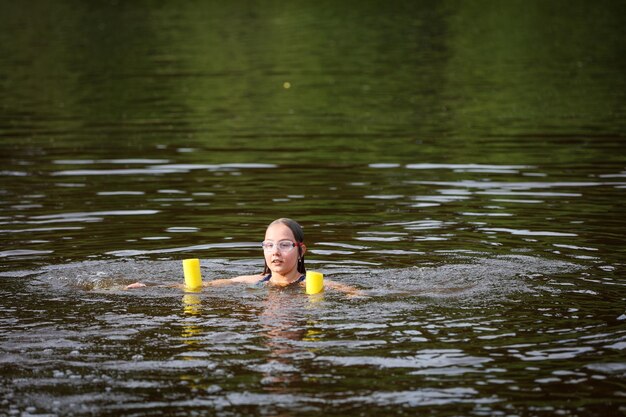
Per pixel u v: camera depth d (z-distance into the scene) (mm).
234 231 20344
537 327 13477
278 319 13828
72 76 52375
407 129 35625
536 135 33469
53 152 31391
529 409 10844
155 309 14383
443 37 67750
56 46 65625
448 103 42094
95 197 24172
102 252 18469
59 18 82250
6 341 12945
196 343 12859
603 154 29406
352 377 11688
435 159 29406
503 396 11180
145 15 84125
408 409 10852
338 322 13680
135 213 22219
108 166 28797
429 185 25375
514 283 15758
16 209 22734
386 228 20438
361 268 17047
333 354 12422
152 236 19906
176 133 35500
